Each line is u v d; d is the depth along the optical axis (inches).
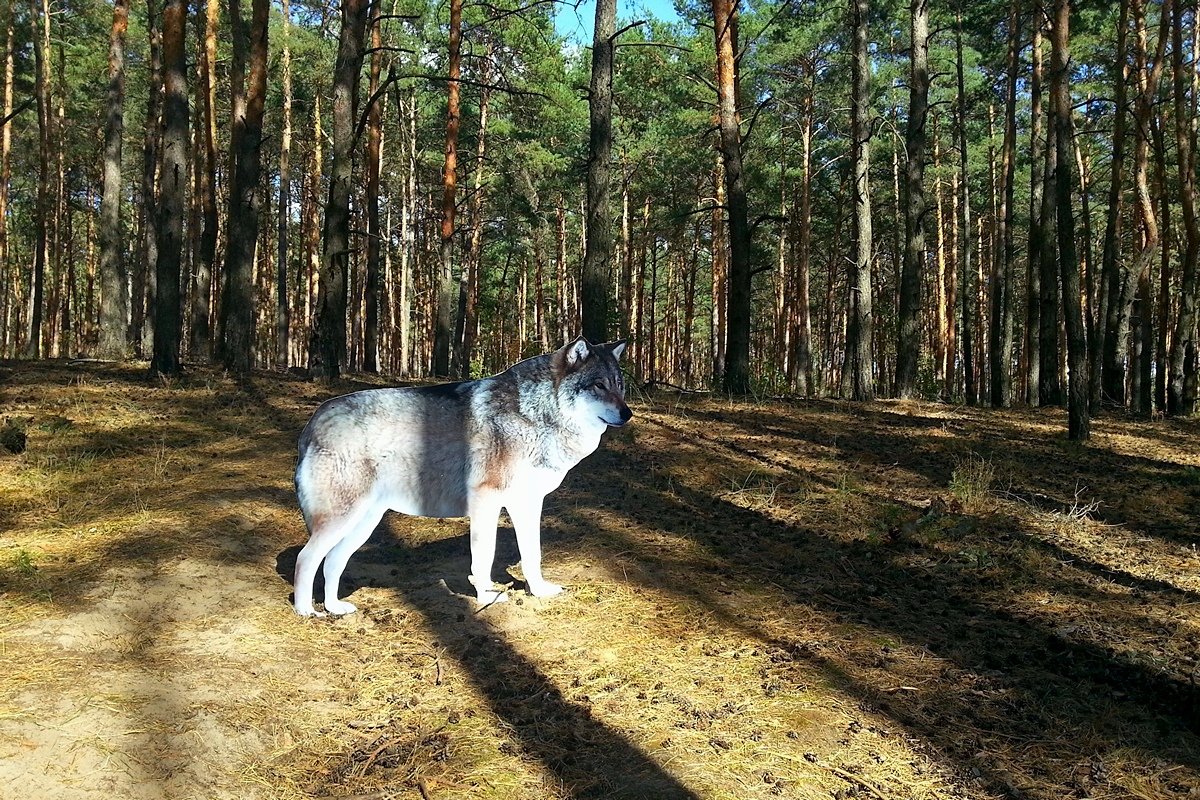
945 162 1141.7
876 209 1196.5
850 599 208.7
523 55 991.0
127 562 201.5
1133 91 847.1
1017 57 758.5
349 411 188.1
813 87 1085.8
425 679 160.9
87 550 210.8
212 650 163.8
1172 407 671.1
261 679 155.2
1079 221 1020.5
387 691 155.9
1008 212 745.6
